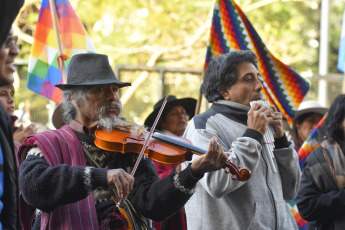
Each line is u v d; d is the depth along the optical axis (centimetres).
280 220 453
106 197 401
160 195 394
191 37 1516
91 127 416
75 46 653
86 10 1433
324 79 1129
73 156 399
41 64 657
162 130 669
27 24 1410
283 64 604
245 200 445
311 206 524
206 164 383
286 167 469
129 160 416
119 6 1449
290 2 1625
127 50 1465
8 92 550
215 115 471
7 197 316
